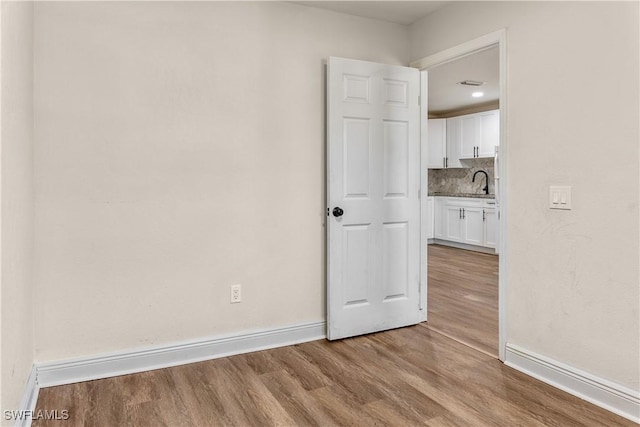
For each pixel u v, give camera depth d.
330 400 2.21
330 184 2.99
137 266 2.53
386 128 3.21
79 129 2.36
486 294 4.30
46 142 2.28
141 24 2.49
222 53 2.71
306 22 2.99
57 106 2.30
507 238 2.58
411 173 3.34
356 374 2.51
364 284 3.15
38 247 2.29
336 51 3.11
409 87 3.30
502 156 2.59
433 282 4.81
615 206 2.04
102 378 2.45
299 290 3.03
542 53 2.35
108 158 2.43
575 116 2.20
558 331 2.32
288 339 2.99
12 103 1.74
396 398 2.22
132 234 2.51
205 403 2.18
